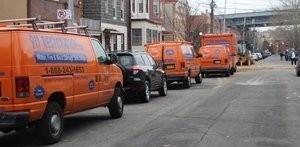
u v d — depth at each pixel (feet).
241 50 198.29
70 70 33.96
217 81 94.68
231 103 53.72
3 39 29.14
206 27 226.38
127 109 50.14
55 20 93.45
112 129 37.29
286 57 302.66
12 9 83.87
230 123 39.24
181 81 77.30
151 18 170.50
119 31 133.49
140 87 55.06
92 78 37.58
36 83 29.76
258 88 74.33
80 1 115.44
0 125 28.73
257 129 36.27
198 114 44.91
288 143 30.91
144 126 38.40
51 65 31.55
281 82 87.92
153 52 76.28
